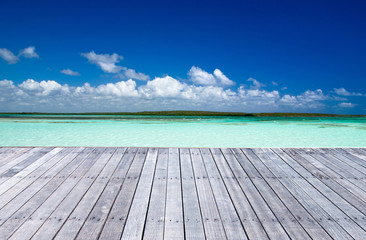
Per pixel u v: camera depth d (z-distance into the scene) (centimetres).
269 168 459
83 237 239
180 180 397
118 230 253
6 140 1168
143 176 411
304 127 2000
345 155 538
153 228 259
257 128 1891
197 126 2034
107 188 360
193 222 273
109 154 527
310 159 511
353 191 364
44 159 488
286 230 260
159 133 1509
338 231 260
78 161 480
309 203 324
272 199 334
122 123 2284
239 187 373
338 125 2261
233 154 540
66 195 333
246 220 279
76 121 2481
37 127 1775
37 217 274
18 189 350
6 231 246
